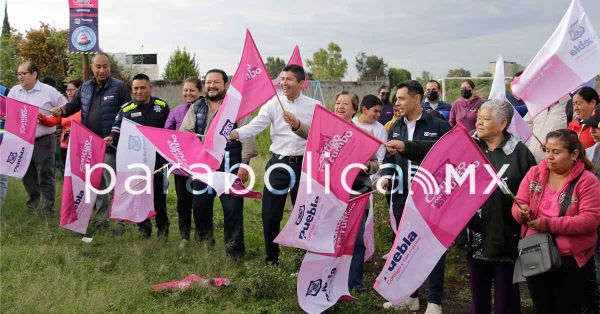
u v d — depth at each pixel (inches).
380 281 186.5
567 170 172.6
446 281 261.0
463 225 179.0
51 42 846.5
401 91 224.7
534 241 168.2
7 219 314.3
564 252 169.6
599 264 196.9
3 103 323.3
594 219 165.8
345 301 222.8
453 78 571.2
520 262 169.6
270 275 228.5
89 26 391.9
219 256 259.0
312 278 205.2
